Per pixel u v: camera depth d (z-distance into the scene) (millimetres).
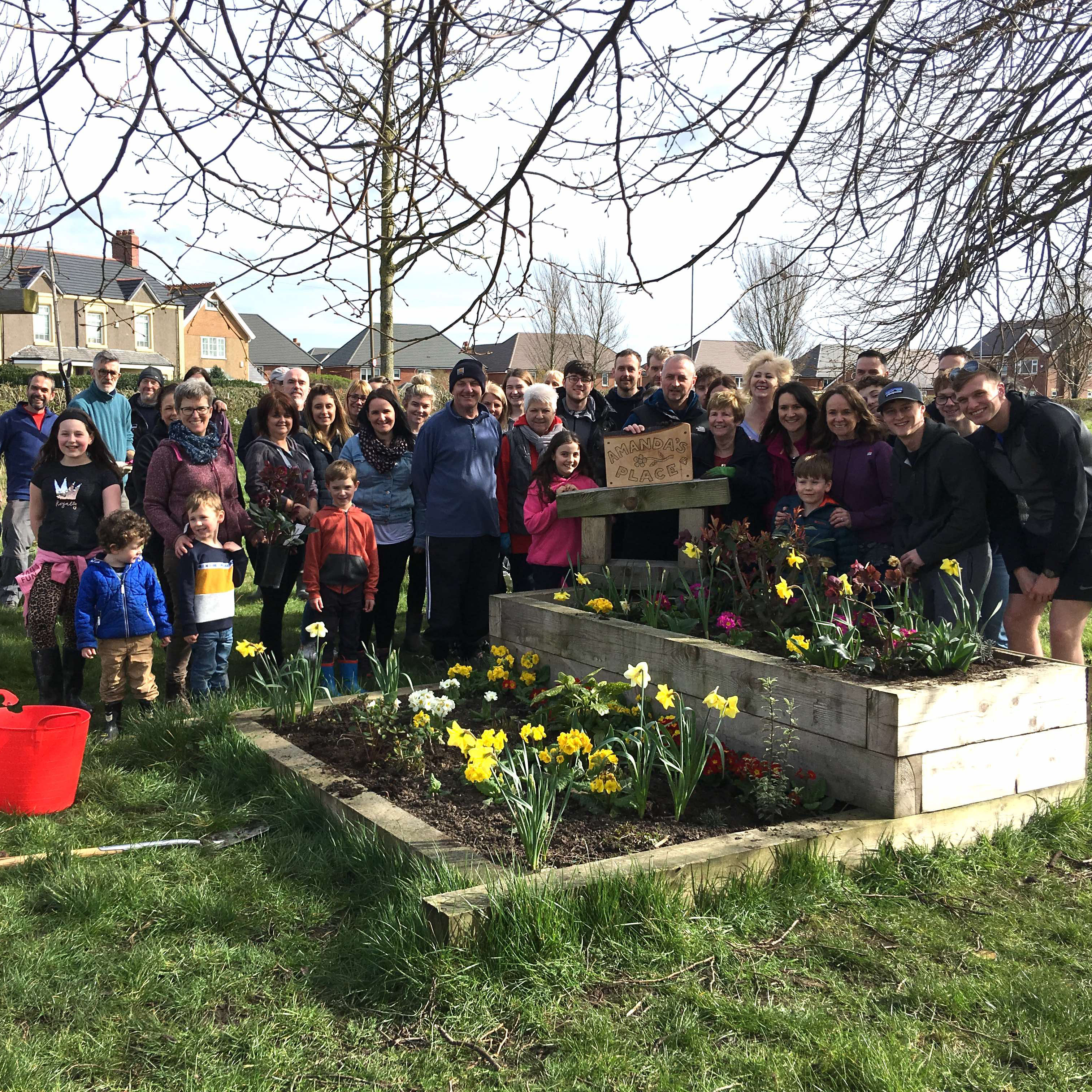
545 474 6285
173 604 5656
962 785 3828
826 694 3926
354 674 6016
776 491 5703
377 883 3480
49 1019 2785
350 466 5941
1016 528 4707
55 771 4156
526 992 2834
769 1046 2621
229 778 4512
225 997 2875
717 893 3322
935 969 3002
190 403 5738
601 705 4539
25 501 8023
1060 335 4656
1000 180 3795
